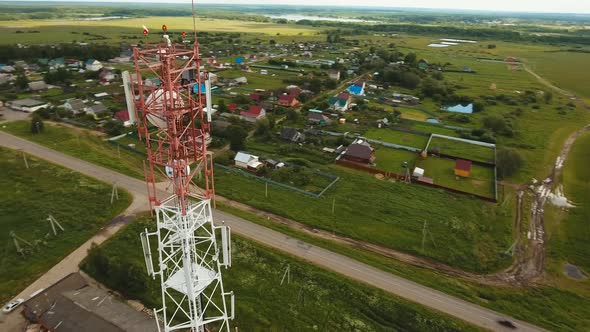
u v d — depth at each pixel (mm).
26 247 41594
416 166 67062
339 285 37469
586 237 48312
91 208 49625
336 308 34844
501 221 51031
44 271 38438
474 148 75938
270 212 51344
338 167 65875
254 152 70438
